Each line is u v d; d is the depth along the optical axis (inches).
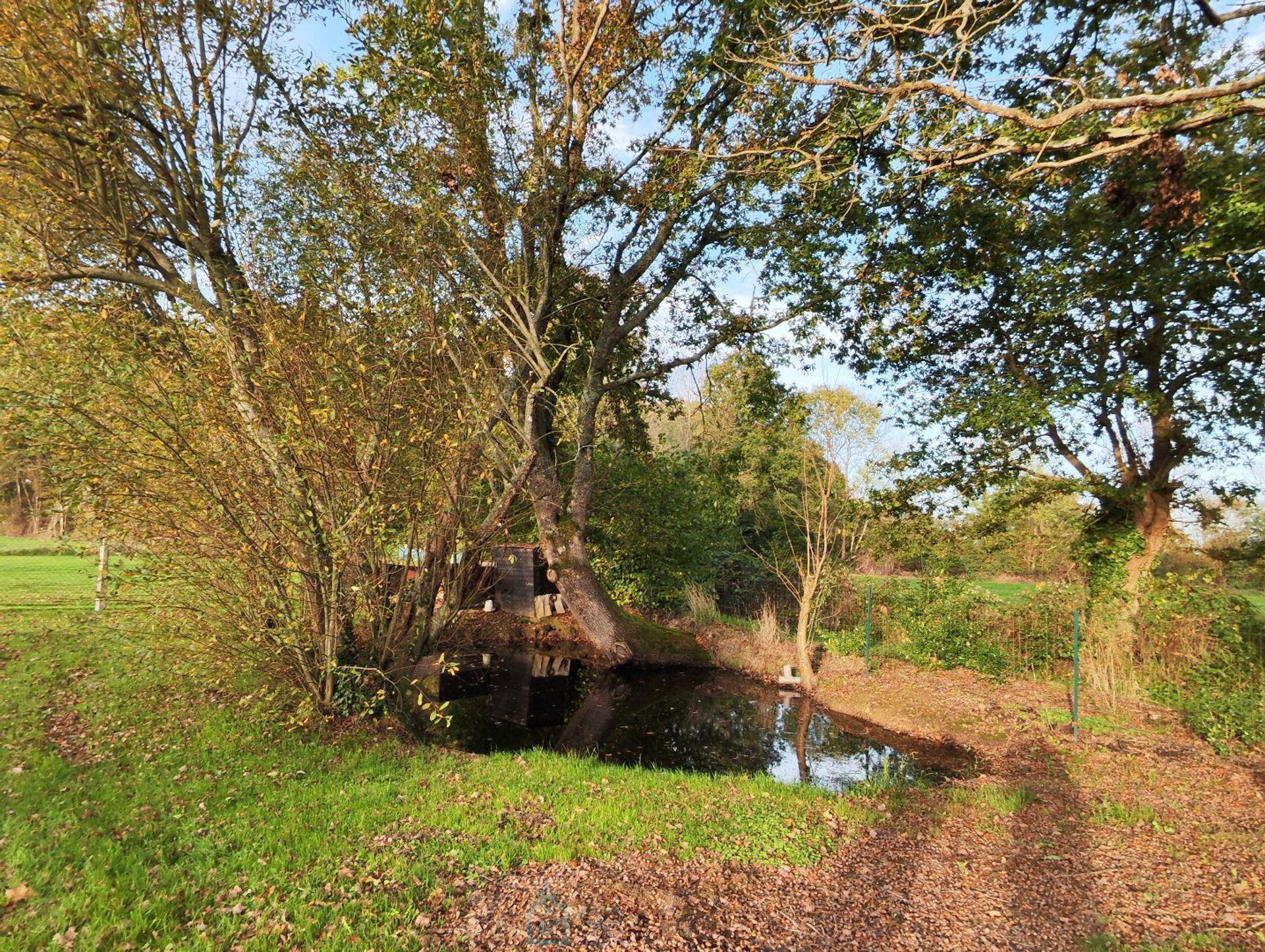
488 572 390.0
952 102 283.9
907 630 526.3
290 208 295.4
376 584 292.7
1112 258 409.7
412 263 313.7
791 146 302.4
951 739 374.3
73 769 210.8
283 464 254.1
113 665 329.1
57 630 397.1
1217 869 184.7
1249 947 143.2
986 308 489.7
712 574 732.0
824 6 306.7
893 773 323.3
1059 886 182.5
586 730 389.7
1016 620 481.1
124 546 245.8
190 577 247.9
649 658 557.3
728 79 429.1
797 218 460.8
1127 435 458.0
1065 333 459.5
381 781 232.5
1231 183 310.3
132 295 276.7
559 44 435.5
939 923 163.3
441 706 285.9
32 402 215.9
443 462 294.7
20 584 589.9
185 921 143.5
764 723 422.9
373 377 268.2
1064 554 610.5
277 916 146.3
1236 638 387.5
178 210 287.0
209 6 282.2
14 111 253.4
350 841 183.3
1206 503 454.6
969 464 497.7
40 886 148.1
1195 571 446.0
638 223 534.9
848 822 231.8
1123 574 445.1
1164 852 201.0
